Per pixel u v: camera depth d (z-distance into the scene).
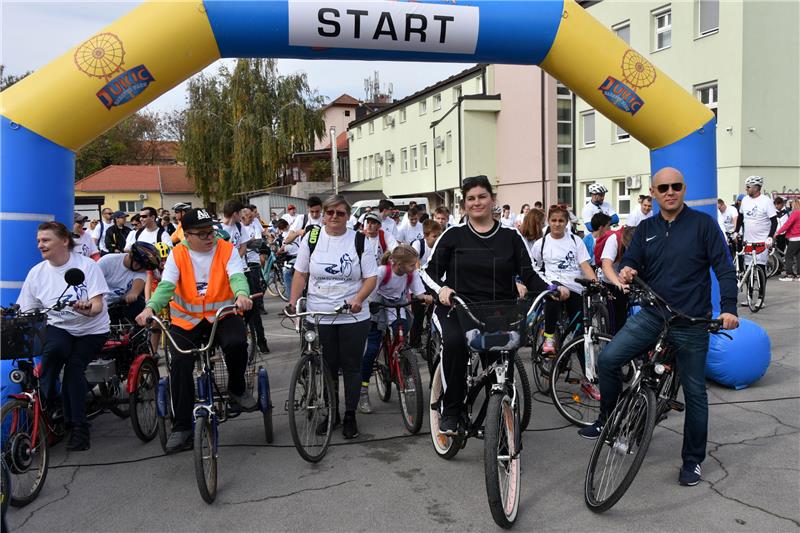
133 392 4.89
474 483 4.17
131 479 4.34
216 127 37.34
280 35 5.43
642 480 4.13
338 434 5.17
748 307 10.52
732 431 4.94
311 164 51.47
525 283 4.12
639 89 6.19
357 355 5.00
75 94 5.10
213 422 4.09
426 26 5.63
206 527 3.63
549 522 3.61
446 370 4.10
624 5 21.92
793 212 13.55
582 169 24.20
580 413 5.30
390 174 41.50
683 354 4.02
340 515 3.75
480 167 30.30
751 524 3.53
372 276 4.89
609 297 6.01
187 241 4.53
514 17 5.81
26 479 4.06
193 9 5.23
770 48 18.28
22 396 4.04
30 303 4.71
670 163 6.43
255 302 7.62
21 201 5.07
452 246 4.18
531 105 27.61
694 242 4.04
